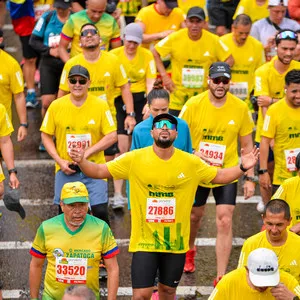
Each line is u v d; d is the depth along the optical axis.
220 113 25.30
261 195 29.45
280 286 18.94
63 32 32.16
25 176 32.38
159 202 21.66
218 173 21.91
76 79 24.94
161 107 23.44
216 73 24.78
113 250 21.08
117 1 36.34
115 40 32.97
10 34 46.75
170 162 21.41
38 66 41.47
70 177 25.48
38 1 38.44
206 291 25.28
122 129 31.00
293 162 26.50
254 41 33.09
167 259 22.09
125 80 29.28
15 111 38.12
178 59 31.84
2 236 28.09
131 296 24.89
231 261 27.00
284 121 26.11
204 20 31.36
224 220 25.03
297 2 37.09
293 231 22.61
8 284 25.36
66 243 20.89
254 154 21.78
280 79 29.28
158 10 35.12
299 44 31.22
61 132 25.45
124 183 31.97
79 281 21.05
